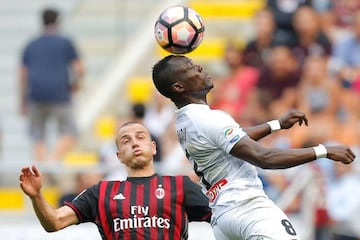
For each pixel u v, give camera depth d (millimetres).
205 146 24406
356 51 48500
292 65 46812
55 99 46938
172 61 24875
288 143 42375
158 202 25562
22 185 24656
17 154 52375
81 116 52875
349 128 43969
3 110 54281
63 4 57344
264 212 24062
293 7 49188
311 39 48625
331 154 23438
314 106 44906
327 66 47312
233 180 24438
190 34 25188
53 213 25188
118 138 26281
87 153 50219
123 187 25812
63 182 40188
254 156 23625
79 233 38625
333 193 39688
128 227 25422
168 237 25438
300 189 38656
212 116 24359
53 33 47219
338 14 51719
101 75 54719
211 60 53469
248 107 44812
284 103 45750
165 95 25031
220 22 55125
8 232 39344
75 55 47438
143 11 56062
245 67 48500
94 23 55750
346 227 39438
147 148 26094
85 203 25719
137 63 54562
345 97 45938
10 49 56250
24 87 47312
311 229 38531
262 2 55406
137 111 41969
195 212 25734
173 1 56000
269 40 48875
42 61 46969
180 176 26062
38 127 47125
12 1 57594
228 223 24281
